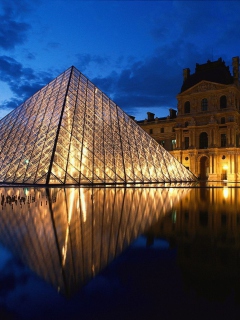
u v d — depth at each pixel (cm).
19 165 4872
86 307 668
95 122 5678
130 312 642
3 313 639
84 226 1612
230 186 5856
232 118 9469
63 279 848
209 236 1423
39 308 663
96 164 5044
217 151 9644
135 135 6250
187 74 10969
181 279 845
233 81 9938
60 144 4778
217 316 621
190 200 3039
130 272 903
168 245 1245
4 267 954
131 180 5388
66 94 5572
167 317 618
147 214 2062
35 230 1504
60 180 4462
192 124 10038
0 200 2725
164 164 6369
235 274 886
